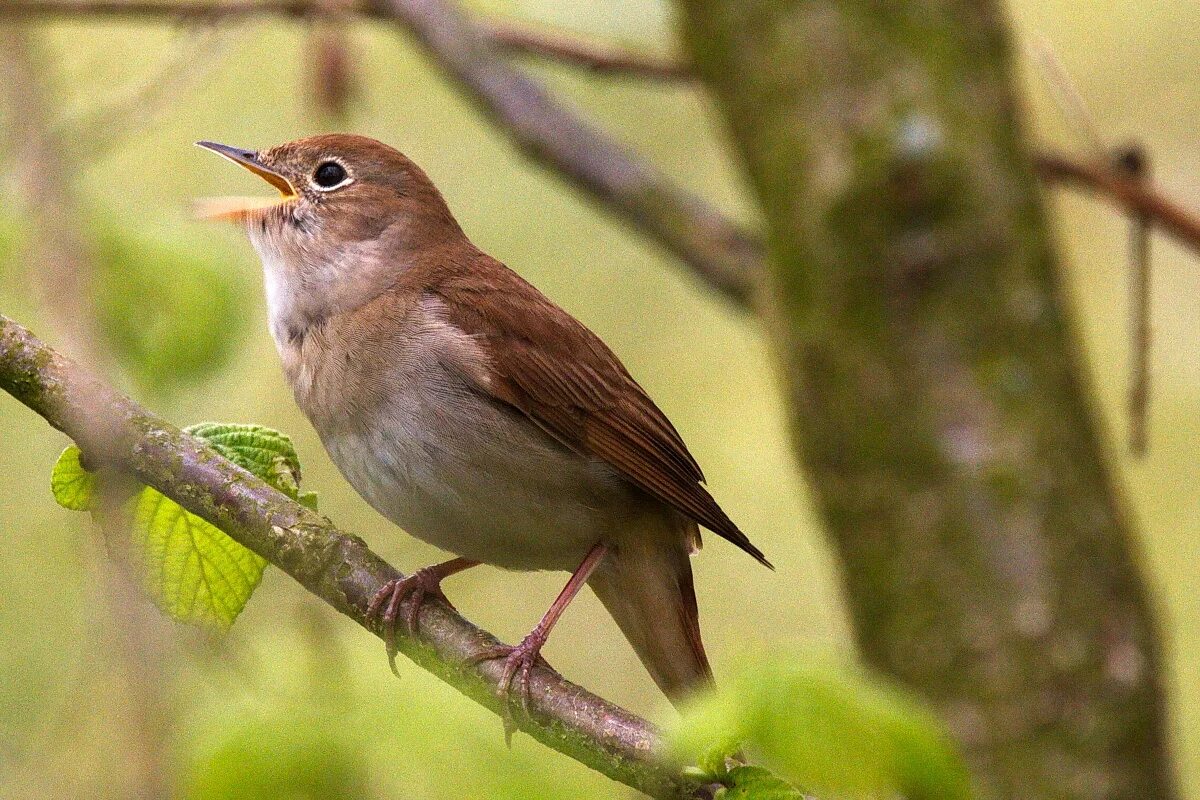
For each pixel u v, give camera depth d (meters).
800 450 8.88
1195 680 13.02
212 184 13.37
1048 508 8.26
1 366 5.92
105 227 10.31
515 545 7.99
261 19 11.84
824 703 3.85
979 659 8.22
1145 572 8.59
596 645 13.00
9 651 11.35
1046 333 8.41
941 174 8.26
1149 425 14.41
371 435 7.79
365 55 14.03
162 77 10.55
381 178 8.41
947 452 8.32
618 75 10.66
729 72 8.94
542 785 4.55
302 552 6.27
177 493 6.10
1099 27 14.95
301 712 4.90
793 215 8.62
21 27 9.47
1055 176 9.88
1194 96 14.66
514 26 10.62
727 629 13.45
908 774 3.83
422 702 4.81
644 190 9.84
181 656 6.90
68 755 8.09
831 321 8.53
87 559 8.30
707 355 14.27
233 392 13.18
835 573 8.87
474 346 7.77
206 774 4.78
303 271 8.18
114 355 10.07
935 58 8.44
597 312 14.18
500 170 14.32
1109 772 8.06
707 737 3.83
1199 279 15.01
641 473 7.88
